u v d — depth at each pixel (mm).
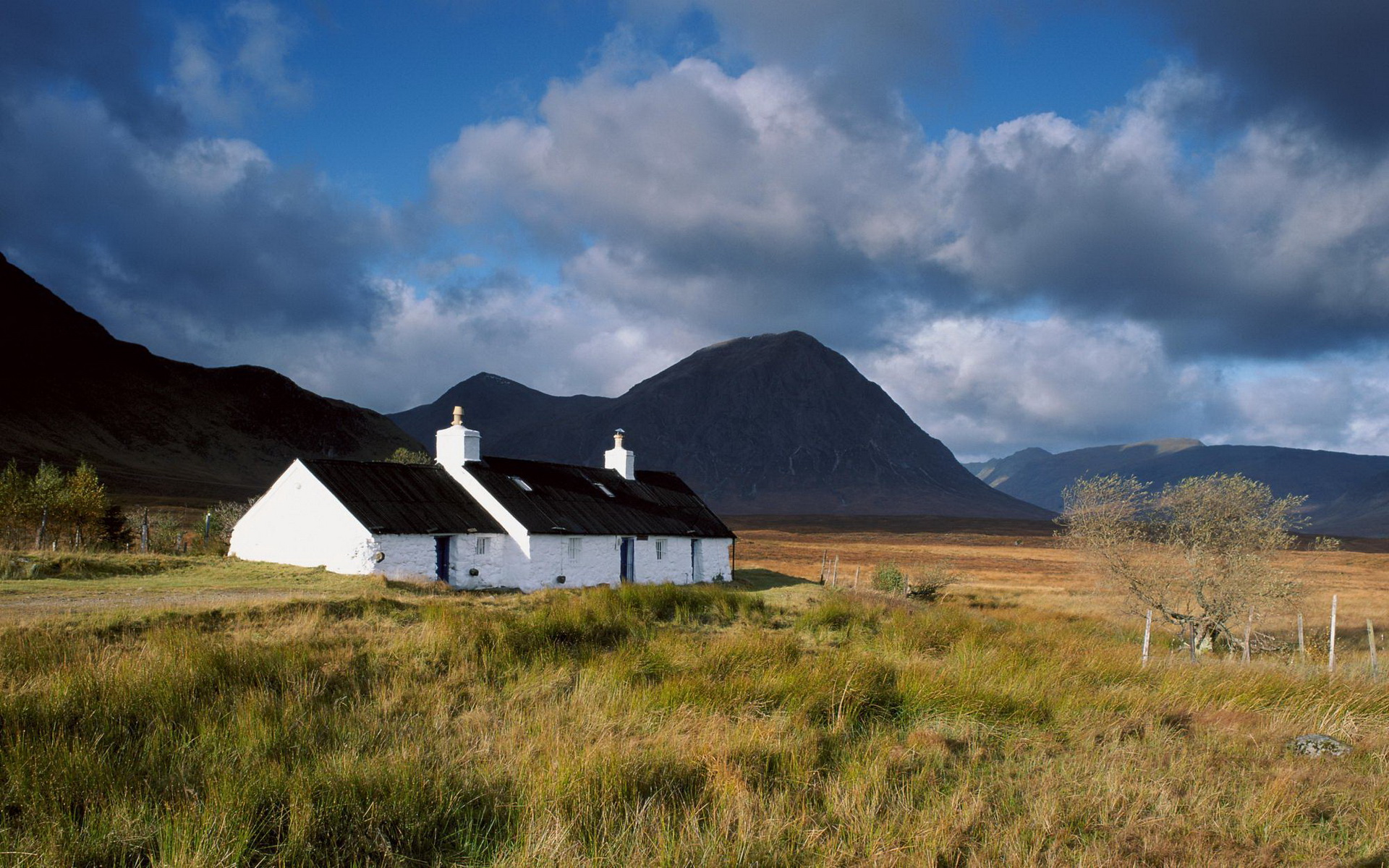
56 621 14836
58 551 27219
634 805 7090
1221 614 24562
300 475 31516
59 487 36344
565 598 21672
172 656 10969
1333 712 11734
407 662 12180
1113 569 26250
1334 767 9148
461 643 13094
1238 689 12805
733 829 6746
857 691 10867
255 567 29391
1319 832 7309
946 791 7859
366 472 32688
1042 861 6391
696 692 10695
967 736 9812
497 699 10500
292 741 8258
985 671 12656
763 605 21672
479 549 33156
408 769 7344
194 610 16469
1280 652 24562
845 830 6816
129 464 150375
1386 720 11539
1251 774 8797
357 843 6250
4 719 8242
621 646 13578
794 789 7738
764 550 95000
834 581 47156
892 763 8422
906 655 14773
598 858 6059
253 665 10969
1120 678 13695
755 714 10188
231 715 8867
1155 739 9953
